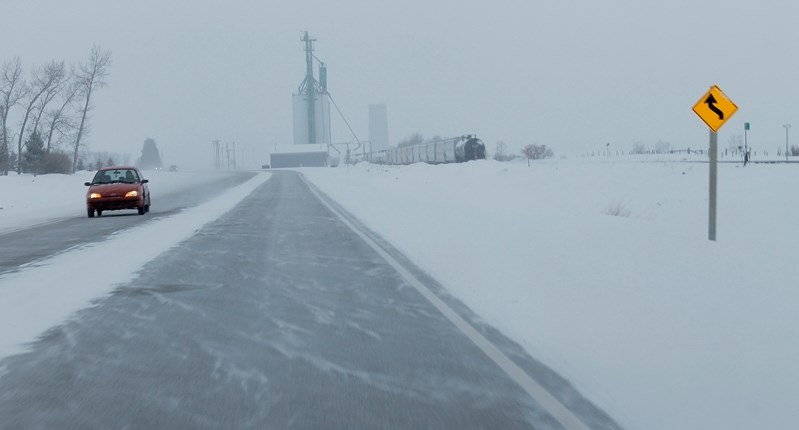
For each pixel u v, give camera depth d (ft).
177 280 44.73
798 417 20.76
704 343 27.96
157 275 46.62
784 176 120.26
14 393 23.15
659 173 148.46
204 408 21.57
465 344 28.96
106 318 34.19
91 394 23.00
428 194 126.52
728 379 24.08
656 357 26.66
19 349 28.76
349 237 68.18
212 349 28.53
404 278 44.80
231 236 69.97
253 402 22.09
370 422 20.29
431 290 40.73
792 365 25.13
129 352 28.17
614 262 44.19
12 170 273.33
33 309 36.32
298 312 35.22
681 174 143.95
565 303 35.63
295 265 50.49
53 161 268.41
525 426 19.93
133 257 55.21
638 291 36.50
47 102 267.39
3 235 77.25
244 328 32.01
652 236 52.75
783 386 23.26
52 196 167.02
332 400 22.22
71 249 61.77
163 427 19.98
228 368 25.82
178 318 34.09
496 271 45.39
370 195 133.39
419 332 30.99
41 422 20.48
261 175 326.03
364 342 29.40
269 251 58.13
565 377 24.49
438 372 25.12
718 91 50.65
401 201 110.52
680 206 108.17
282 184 211.61
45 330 31.89
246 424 20.18
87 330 31.83
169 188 207.72
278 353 27.84
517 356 27.12
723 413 21.11
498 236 60.13
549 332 30.68
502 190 145.38
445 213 83.97
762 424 20.27
